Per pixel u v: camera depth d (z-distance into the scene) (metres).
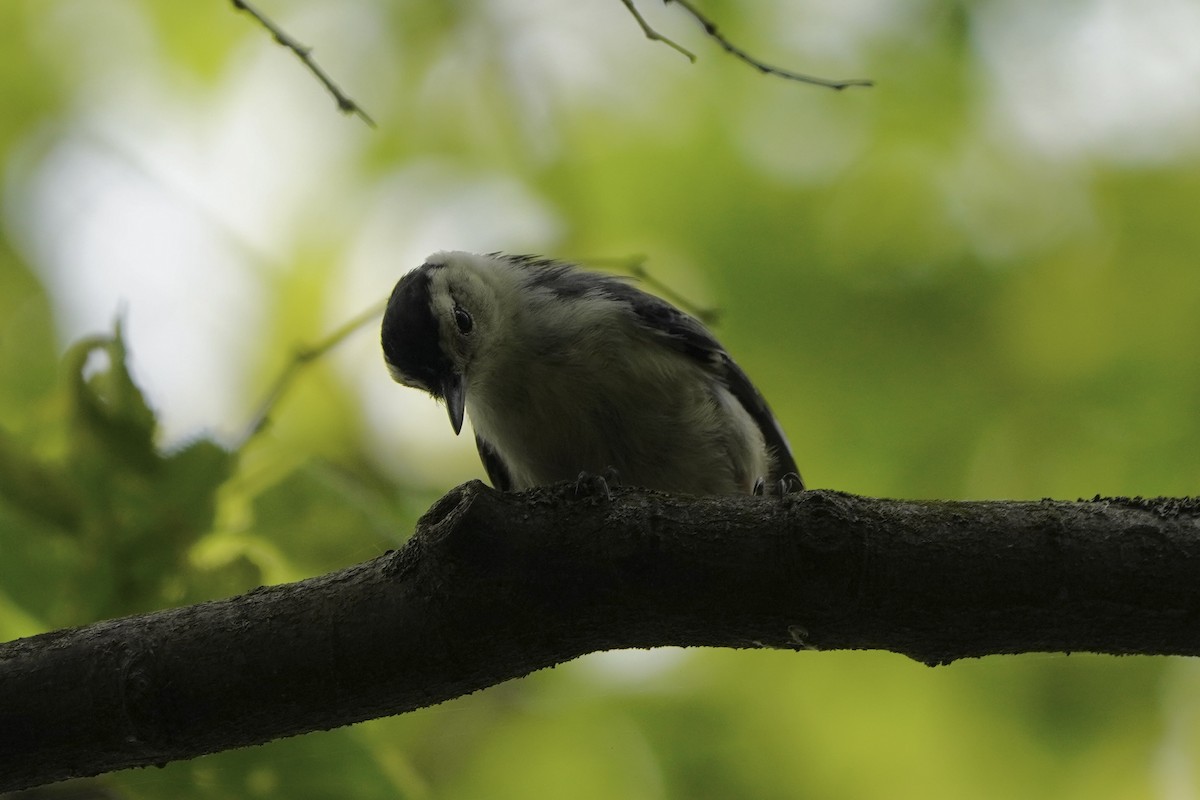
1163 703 11.73
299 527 8.23
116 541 7.73
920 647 6.06
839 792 11.99
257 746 7.59
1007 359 12.08
